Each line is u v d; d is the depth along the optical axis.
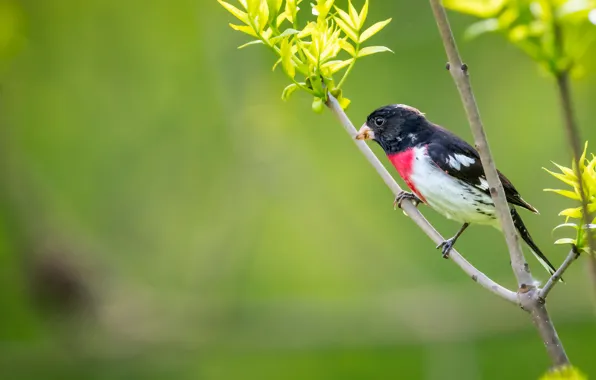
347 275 12.32
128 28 12.23
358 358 12.47
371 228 12.20
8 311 12.45
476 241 11.57
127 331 12.41
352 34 5.32
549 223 11.52
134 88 12.34
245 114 12.06
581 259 11.71
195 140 12.39
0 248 12.30
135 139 12.49
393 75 11.45
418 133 7.09
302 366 12.65
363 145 5.50
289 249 12.48
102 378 12.58
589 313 11.64
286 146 12.13
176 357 12.68
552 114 11.49
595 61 5.89
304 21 9.84
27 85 12.29
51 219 12.28
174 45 12.16
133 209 12.54
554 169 11.45
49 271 11.90
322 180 12.18
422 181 7.03
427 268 12.08
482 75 11.64
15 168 12.03
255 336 12.48
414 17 11.47
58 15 12.20
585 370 11.67
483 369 12.05
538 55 5.20
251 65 12.01
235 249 12.57
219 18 12.01
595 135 10.63
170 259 12.66
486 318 11.89
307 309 12.34
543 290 4.79
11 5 10.34
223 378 12.75
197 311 12.53
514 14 5.31
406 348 12.16
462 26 11.45
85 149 12.50
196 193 12.55
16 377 12.35
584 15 5.15
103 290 12.23
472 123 4.81
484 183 6.90
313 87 5.39
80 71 12.33
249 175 12.34
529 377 11.94
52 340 12.37
